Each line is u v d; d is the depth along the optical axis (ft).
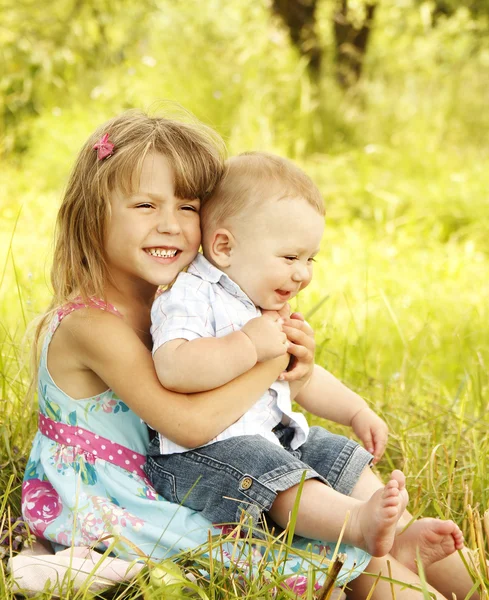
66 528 7.74
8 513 8.11
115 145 7.95
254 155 8.57
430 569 7.97
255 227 8.12
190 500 7.76
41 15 31.68
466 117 32.27
